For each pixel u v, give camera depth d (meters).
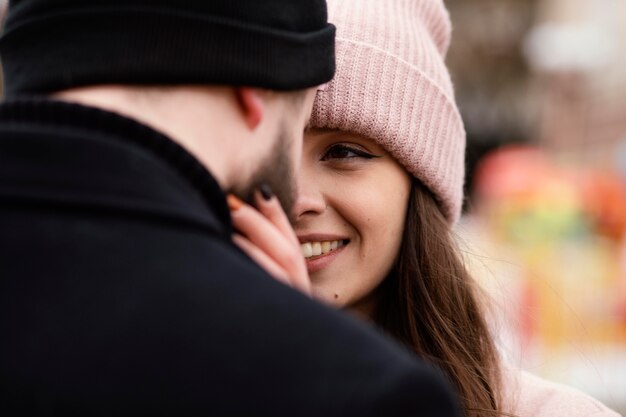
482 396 1.76
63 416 0.83
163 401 0.84
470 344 1.81
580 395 1.83
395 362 0.87
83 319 0.86
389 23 1.70
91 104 0.95
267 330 0.87
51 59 0.97
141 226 0.91
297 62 1.04
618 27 13.20
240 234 1.10
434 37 1.92
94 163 0.91
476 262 2.04
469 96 15.06
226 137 1.01
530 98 14.91
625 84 11.99
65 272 0.88
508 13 14.41
